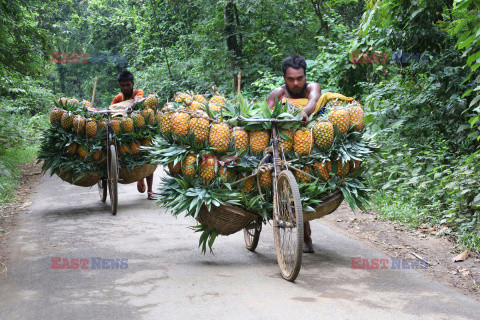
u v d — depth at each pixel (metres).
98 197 8.36
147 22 21.14
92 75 36.06
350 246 5.29
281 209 4.34
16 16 12.50
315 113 4.74
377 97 7.61
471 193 5.63
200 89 16.33
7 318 3.34
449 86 6.54
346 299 3.70
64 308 3.51
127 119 7.18
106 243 5.36
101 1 30.55
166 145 4.55
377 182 7.60
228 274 4.30
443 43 7.07
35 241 5.43
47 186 9.59
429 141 7.40
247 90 14.99
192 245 5.32
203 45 16.44
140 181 8.16
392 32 7.37
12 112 19.06
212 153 4.39
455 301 3.70
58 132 7.05
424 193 6.53
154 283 4.05
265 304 3.59
